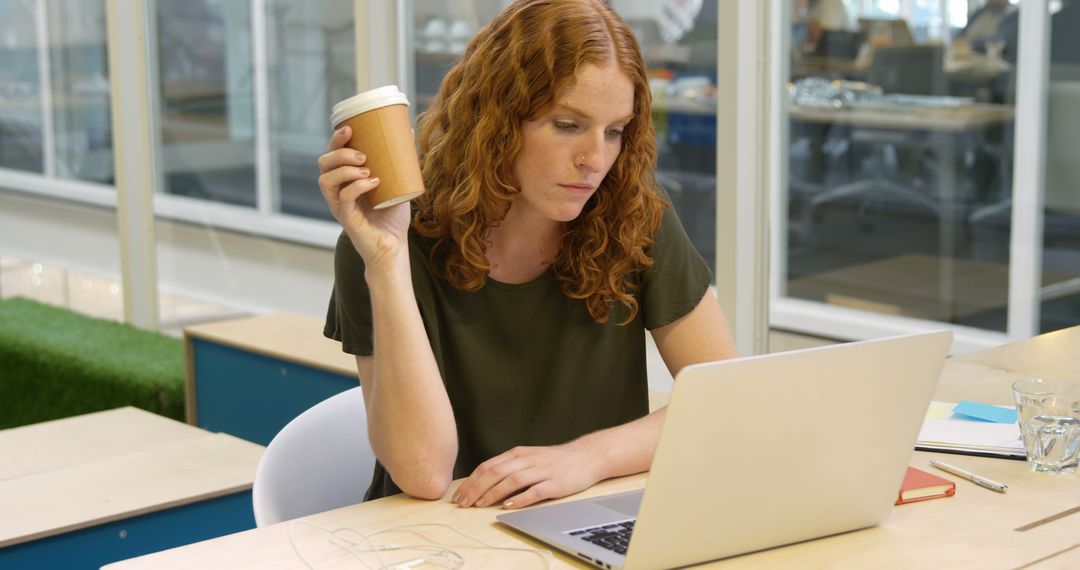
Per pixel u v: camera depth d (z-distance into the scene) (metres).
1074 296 3.08
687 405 1.06
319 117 4.02
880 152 3.31
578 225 1.54
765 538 1.17
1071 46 2.98
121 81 4.51
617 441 1.42
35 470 2.39
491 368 1.57
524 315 1.57
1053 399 1.43
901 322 3.36
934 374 1.19
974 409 1.63
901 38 3.22
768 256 3.10
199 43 4.32
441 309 1.56
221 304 4.45
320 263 4.12
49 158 5.17
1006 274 3.19
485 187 1.46
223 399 3.37
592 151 1.39
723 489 1.11
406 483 1.35
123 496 2.10
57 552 1.96
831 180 3.36
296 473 1.62
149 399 3.60
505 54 1.41
